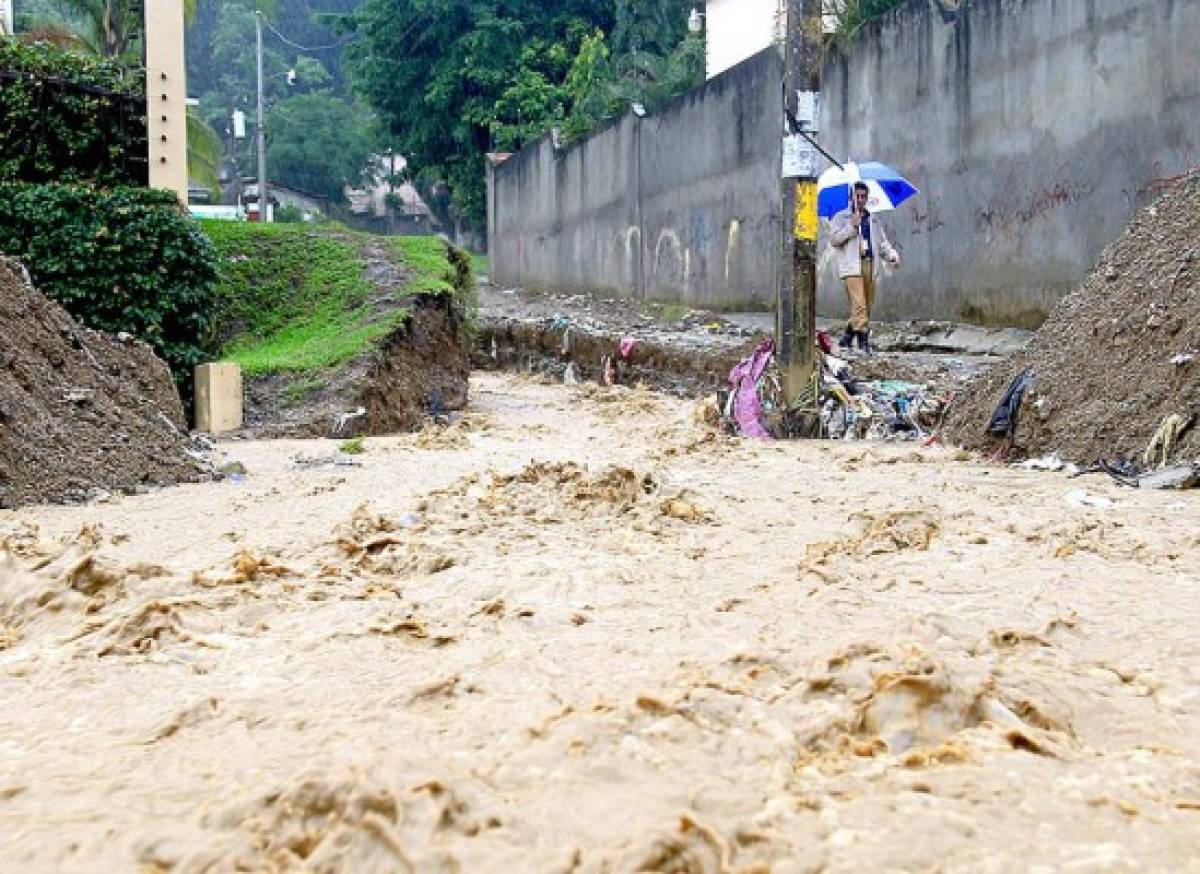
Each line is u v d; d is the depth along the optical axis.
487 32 38.91
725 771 2.92
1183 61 12.21
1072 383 9.49
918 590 4.92
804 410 11.95
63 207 14.18
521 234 37.16
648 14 35.62
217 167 26.19
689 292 25.45
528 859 2.43
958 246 16.16
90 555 5.20
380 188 69.31
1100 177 13.45
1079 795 2.75
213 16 74.12
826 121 19.38
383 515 7.10
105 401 9.84
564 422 15.45
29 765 3.21
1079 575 5.12
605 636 4.35
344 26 43.34
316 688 3.80
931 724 3.13
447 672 3.88
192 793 2.93
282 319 17.39
